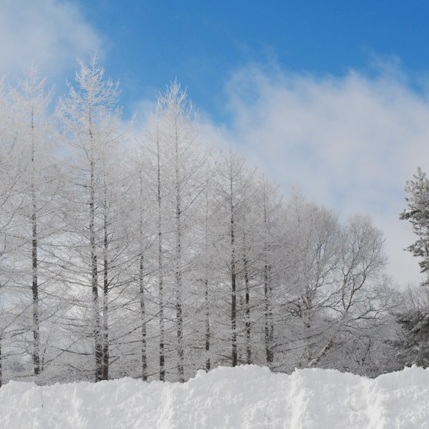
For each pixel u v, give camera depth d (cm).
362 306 2700
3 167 1645
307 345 2445
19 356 1625
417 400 934
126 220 1714
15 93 1736
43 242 1656
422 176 1972
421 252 1903
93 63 1773
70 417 1045
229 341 2077
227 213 2134
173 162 1948
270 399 1016
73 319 1645
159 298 1817
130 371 1880
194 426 966
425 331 1880
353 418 919
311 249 2700
